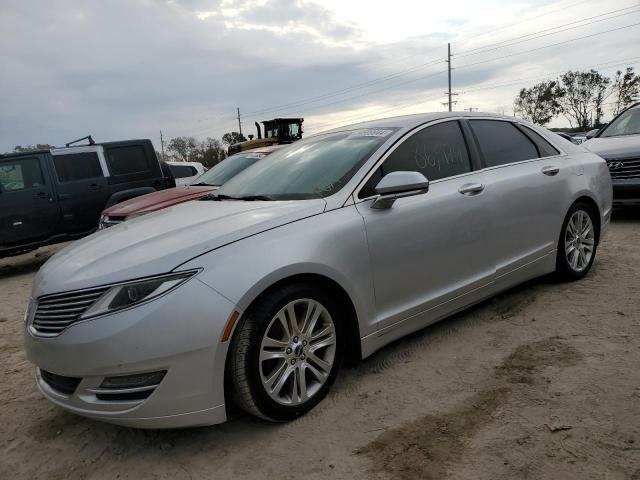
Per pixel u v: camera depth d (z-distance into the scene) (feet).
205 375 7.81
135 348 7.52
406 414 8.84
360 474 7.43
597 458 7.26
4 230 26.32
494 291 12.41
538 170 13.44
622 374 9.41
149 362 7.56
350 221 9.59
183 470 7.93
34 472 8.31
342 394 9.66
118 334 7.55
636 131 24.62
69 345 7.78
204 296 7.80
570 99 210.18
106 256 8.69
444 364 10.50
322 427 8.66
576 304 13.03
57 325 8.10
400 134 11.32
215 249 8.28
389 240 10.03
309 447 8.16
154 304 7.66
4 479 8.20
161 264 7.99
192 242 8.43
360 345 9.77
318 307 9.08
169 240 8.72
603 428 7.90
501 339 11.43
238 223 9.03
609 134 25.89
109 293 7.83
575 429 7.93
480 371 10.07
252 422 9.03
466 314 13.08
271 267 8.31
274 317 8.43
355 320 9.65
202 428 8.99
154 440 8.85
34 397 11.06
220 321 7.81
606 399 8.66
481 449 7.70
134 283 7.82
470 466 7.36
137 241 9.11
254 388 8.25
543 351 10.63
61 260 9.62
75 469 8.29
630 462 7.11
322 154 11.75
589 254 15.15
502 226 12.23
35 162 27.40
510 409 8.66
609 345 10.61
